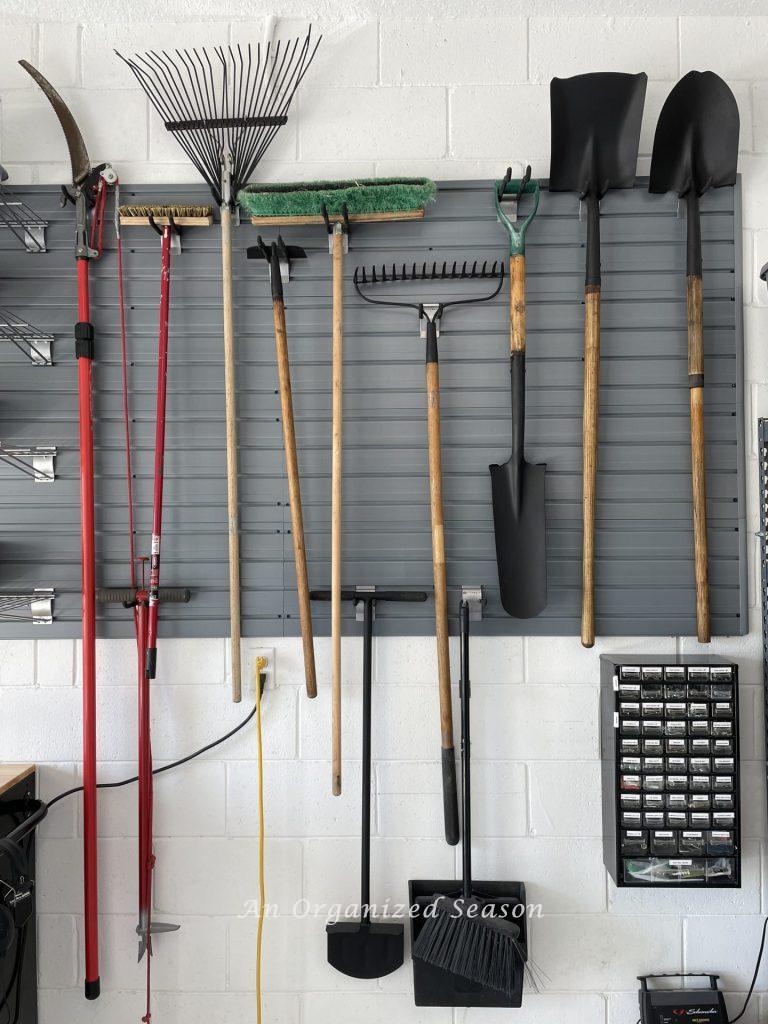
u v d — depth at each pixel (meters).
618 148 1.36
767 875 1.40
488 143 1.43
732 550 1.42
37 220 1.44
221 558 1.44
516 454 1.35
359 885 1.43
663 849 1.29
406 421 1.44
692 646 1.43
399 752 1.43
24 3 1.39
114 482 1.45
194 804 1.43
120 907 1.42
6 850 1.15
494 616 1.43
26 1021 1.36
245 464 1.44
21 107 1.44
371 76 1.44
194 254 1.44
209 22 1.44
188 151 1.39
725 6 1.40
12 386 1.45
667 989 1.39
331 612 1.42
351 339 1.44
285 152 1.44
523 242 1.34
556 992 1.41
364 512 1.43
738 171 1.42
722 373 1.42
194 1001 1.42
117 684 1.44
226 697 1.44
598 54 1.43
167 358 1.44
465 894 1.30
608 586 1.43
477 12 1.42
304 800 1.43
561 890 1.42
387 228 1.43
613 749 1.32
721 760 1.29
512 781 1.43
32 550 1.45
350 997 1.41
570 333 1.43
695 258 1.36
